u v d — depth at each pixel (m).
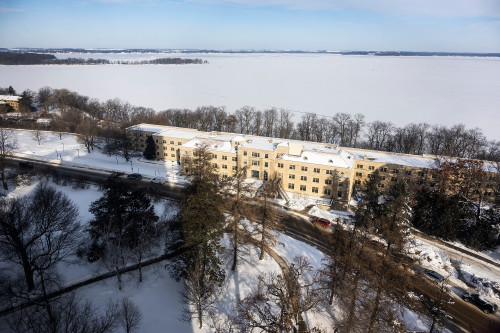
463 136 139.75
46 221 54.03
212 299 50.47
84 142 127.38
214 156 100.44
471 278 60.12
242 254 60.66
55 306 45.72
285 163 93.06
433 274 59.12
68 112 174.62
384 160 96.44
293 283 42.56
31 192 85.69
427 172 89.94
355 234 51.72
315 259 62.50
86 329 39.34
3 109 185.38
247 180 96.06
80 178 97.81
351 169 86.31
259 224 61.88
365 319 44.47
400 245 43.34
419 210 77.12
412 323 48.47
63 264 55.59
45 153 122.88
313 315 49.00
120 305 47.47
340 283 48.84
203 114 178.50
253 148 95.19
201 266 47.00
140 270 52.12
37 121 174.38
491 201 87.12
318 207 85.25
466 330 48.25
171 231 56.94
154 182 98.12
